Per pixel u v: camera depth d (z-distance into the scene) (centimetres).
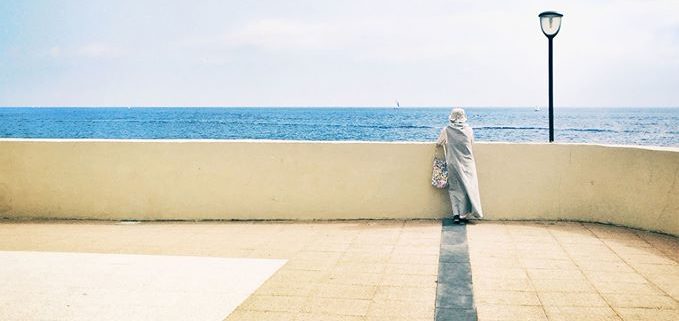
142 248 596
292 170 729
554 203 676
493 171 687
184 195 755
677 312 373
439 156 694
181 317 380
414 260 517
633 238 582
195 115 19975
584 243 566
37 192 782
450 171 671
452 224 671
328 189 723
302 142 724
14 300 421
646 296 406
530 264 495
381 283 450
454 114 671
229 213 747
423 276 466
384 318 372
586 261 500
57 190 779
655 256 512
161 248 595
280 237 633
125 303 411
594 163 655
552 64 803
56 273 496
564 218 675
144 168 760
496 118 16138
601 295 410
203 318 378
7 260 546
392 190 711
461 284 442
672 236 587
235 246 595
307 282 457
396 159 706
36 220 773
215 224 724
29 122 13662
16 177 783
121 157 763
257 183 738
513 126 10200
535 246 559
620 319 362
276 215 737
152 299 420
